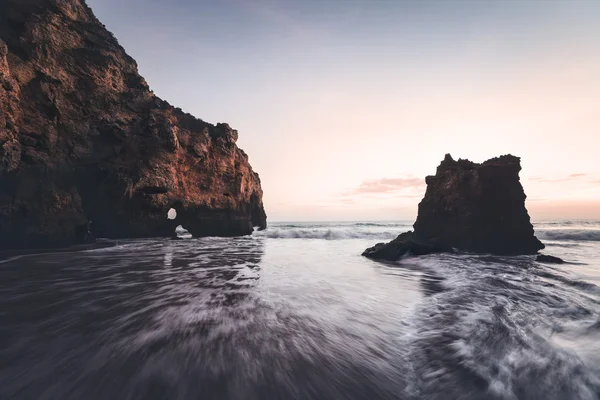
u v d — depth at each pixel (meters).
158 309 6.44
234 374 3.76
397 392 3.48
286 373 3.83
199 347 4.51
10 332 5.06
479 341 4.70
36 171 19.86
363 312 6.50
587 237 30.53
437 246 17.98
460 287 8.73
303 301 7.32
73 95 25.67
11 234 17.25
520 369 3.78
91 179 26.59
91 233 24.72
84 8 28.83
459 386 3.52
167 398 3.24
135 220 29.36
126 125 30.28
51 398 3.23
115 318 5.82
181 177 34.66
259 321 5.76
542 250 19.53
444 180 21.20
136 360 4.07
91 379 3.59
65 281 9.47
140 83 33.94
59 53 24.81
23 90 21.19
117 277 10.21
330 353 4.46
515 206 18.73
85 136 26.23
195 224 36.59
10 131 18.72
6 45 19.80
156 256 16.38
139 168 29.33
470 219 18.95
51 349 4.40
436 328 5.43
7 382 3.51
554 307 6.44
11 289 8.33
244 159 46.16
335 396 3.38
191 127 38.56
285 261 15.24
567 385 3.40
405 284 9.57
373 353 4.49
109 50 30.19
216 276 10.57
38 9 23.53
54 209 19.39
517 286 8.77
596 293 7.85
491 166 19.36
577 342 4.54
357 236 39.72
